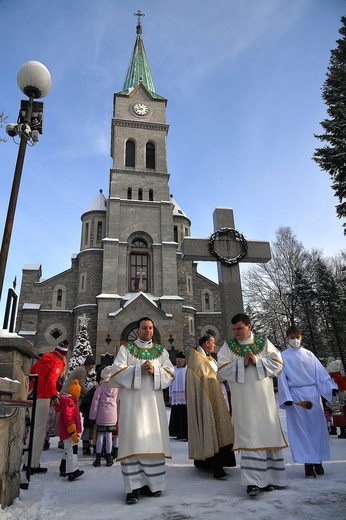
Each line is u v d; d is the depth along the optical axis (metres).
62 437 5.64
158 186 33.97
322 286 33.56
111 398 6.85
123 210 32.12
